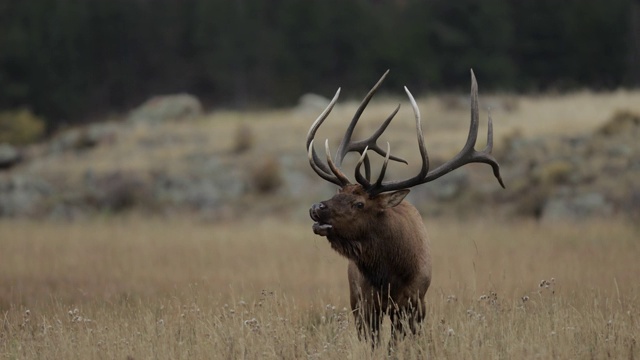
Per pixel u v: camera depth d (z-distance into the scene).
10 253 62.75
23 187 111.25
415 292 31.53
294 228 83.81
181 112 139.62
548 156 96.62
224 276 52.44
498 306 33.25
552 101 123.94
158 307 38.91
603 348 29.00
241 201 103.56
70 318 36.16
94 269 55.41
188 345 30.95
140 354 30.05
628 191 85.44
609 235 67.12
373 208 30.72
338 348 30.06
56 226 90.94
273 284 48.81
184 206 105.19
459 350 29.28
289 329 31.27
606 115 107.81
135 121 138.12
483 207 91.75
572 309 32.94
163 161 115.06
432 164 99.19
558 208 85.69
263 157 112.50
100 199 108.12
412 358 29.27
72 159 123.50
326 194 102.12
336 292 44.25
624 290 41.12
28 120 158.50
